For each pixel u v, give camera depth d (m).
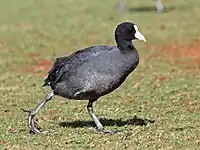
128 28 12.52
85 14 39.72
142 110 15.48
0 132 13.22
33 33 32.44
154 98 17.09
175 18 36.38
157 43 28.14
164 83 19.48
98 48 12.66
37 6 44.94
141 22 35.19
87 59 12.43
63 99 17.05
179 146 11.84
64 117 14.80
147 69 22.11
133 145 11.92
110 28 33.41
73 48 27.66
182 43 27.83
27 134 12.98
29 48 27.83
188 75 20.84
